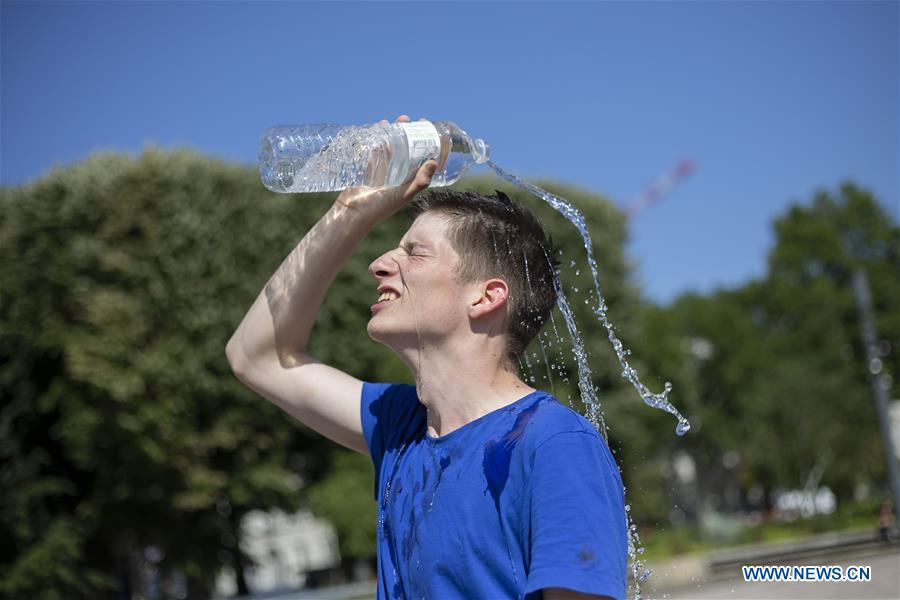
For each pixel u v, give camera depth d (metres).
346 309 16.42
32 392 16.12
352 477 18.27
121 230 15.72
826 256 41.94
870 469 33.47
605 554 1.36
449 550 1.52
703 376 42.19
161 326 15.69
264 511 18.56
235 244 16.28
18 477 15.52
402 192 2.02
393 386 2.03
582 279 11.79
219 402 16.08
